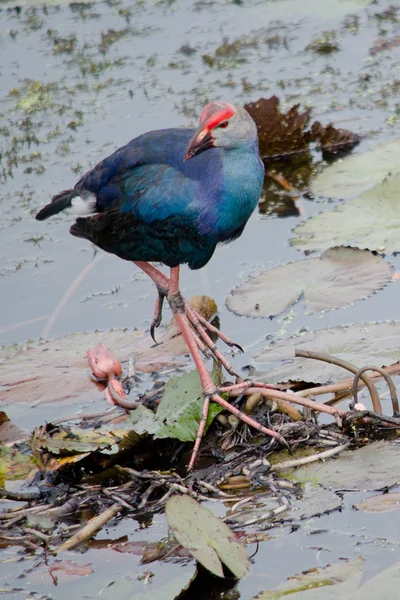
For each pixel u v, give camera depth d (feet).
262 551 21.31
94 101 51.44
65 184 42.91
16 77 55.98
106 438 25.89
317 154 44.62
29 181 43.73
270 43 57.36
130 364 30.40
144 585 20.76
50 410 28.66
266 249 37.17
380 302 32.50
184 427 25.81
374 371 28.02
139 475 24.53
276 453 25.48
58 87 53.93
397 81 50.67
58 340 32.22
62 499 24.35
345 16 60.34
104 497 24.32
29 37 61.72
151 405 27.68
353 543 21.33
